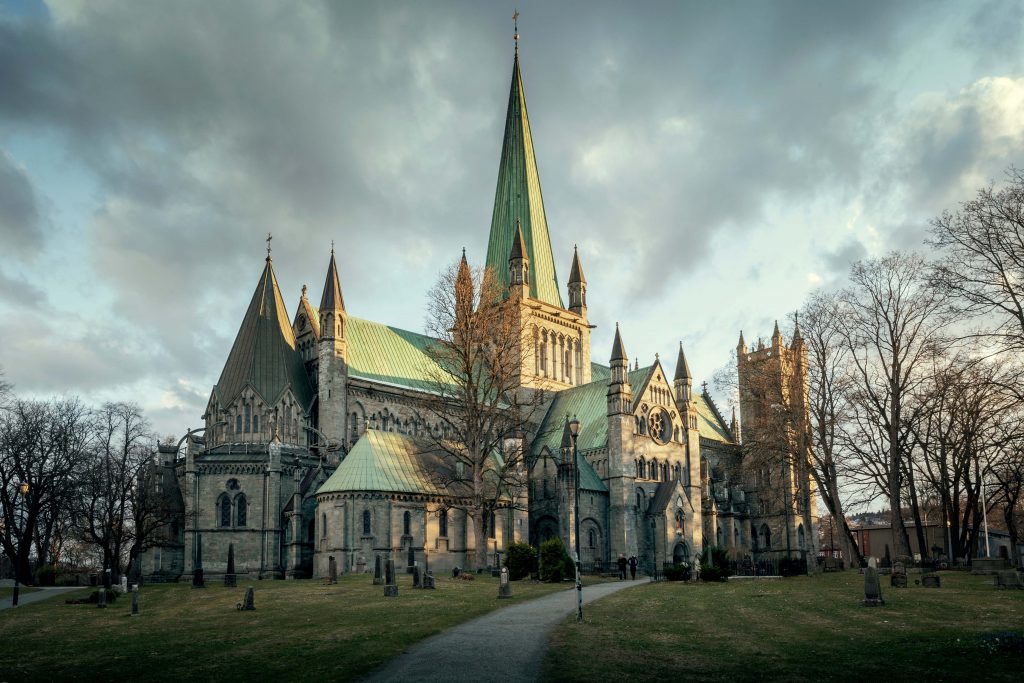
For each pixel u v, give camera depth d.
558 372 126.00
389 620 37.94
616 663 26.34
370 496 80.00
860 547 147.25
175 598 54.78
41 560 101.62
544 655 27.86
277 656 29.05
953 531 75.94
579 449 108.31
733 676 24.30
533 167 130.25
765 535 124.50
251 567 86.38
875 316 71.06
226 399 92.69
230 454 89.19
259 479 88.81
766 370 84.56
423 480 84.62
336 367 95.75
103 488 92.19
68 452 92.69
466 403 79.94
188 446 88.12
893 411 69.00
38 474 91.06
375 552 79.00
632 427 105.25
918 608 38.38
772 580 63.66
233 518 87.88
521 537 90.25
